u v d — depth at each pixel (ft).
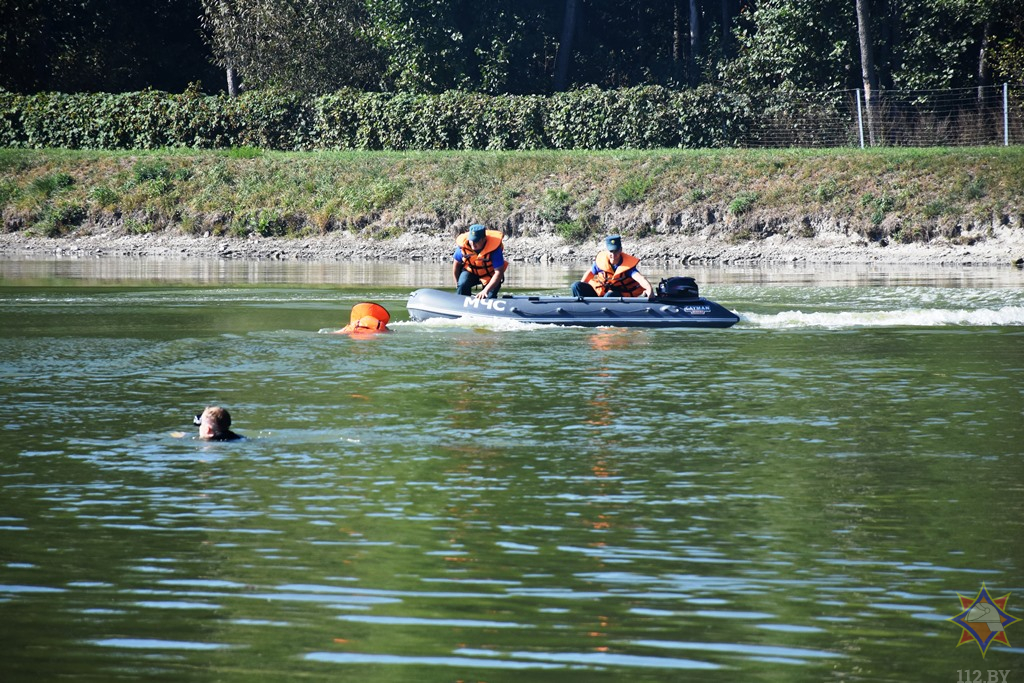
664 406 153.69
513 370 181.78
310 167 510.17
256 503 107.45
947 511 104.99
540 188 477.36
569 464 122.31
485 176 486.38
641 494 110.73
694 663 73.77
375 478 116.47
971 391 164.04
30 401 155.74
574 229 458.50
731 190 458.91
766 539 97.19
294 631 78.33
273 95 564.30
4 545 95.35
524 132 530.68
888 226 431.02
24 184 517.14
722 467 121.08
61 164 528.63
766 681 71.31
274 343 208.64
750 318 242.17
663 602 83.35
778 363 188.85
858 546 95.30
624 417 146.41
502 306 233.55
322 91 631.15
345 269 388.57
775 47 568.00
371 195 486.79
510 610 81.87
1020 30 527.81
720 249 437.17
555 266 412.98
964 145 503.61
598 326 232.32
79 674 72.02
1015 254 408.46
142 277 351.05
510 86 647.97
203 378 173.58
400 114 545.03
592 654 74.95
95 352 197.06
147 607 82.38
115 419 144.25
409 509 105.70
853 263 409.49
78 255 458.09
